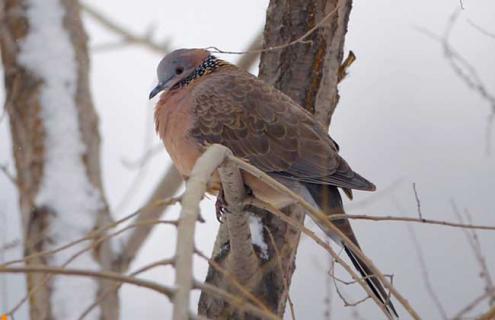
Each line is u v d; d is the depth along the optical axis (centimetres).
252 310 606
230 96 1123
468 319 728
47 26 1013
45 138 969
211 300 1030
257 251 1042
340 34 1147
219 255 1043
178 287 529
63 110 982
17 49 1002
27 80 994
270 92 1127
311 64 1140
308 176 1080
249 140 1103
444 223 730
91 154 980
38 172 956
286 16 1143
